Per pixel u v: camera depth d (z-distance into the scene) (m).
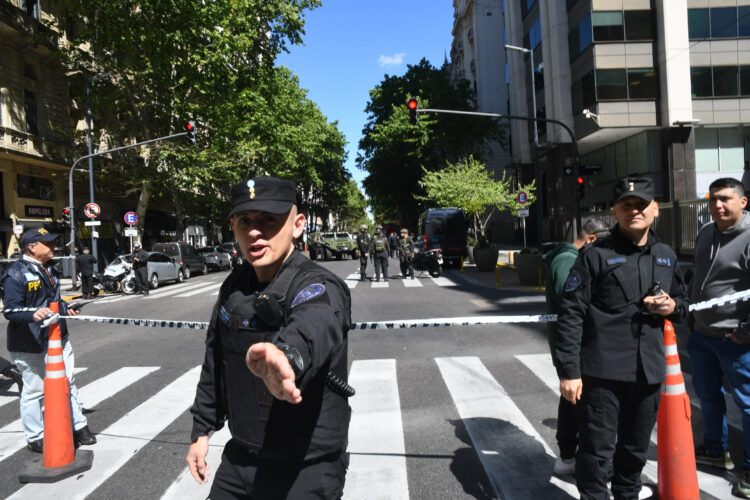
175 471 3.55
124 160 26.81
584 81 26.62
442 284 15.73
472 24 49.25
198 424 1.92
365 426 4.25
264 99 27.33
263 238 1.70
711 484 3.10
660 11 24.64
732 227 3.12
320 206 55.28
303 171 41.56
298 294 1.60
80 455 3.74
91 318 3.88
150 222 32.34
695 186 24.72
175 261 21.52
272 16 27.03
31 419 3.96
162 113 25.39
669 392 2.70
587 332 2.62
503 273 18.91
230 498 1.74
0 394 5.76
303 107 36.88
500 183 24.70
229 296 1.81
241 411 1.69
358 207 98.06
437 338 7.75
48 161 22.00
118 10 23.36
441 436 4.00
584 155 32.78
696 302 3.31
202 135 25.89
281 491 1.62
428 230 22.28
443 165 42.47
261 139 29.84
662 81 24.84
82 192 25.75
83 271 16.42
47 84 22.95
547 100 30.47
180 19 23.42
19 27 19.95
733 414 4.29
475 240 24.70
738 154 25.56
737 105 24.59
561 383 2.57
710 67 24.50
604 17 25.19
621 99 25.23
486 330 8.23
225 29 24.34
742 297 2.85
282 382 1.21
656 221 19.70
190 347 7.76
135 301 14.87
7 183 20.80
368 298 12.69
